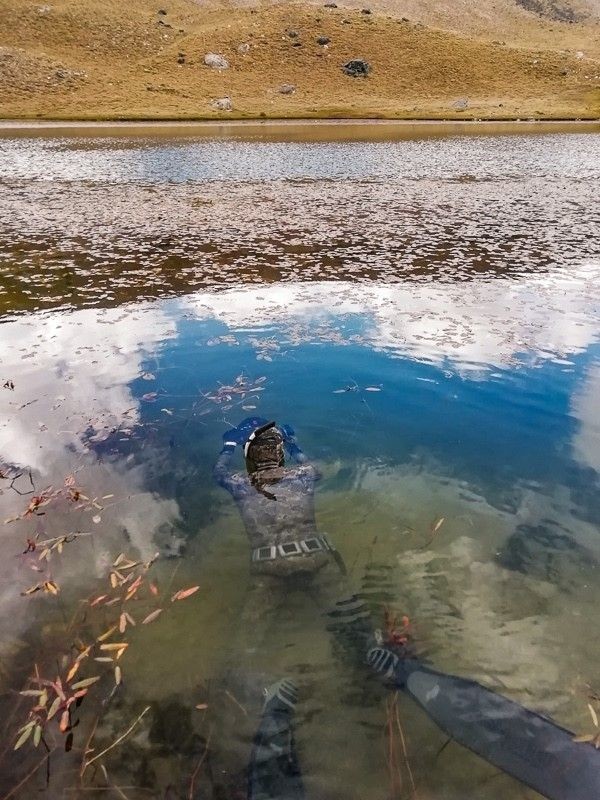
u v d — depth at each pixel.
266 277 5.90
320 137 21.69
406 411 3.41
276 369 3.96
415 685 1.81
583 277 5.81
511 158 16.08
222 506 2.68
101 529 2.52
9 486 2.79
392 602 2.13
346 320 4.77
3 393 3.61
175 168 14.03
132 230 7.97
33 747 1.65
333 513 2.61
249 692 1.81
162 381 3.81
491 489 2.73
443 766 1.60
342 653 1.93
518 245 7.13
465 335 4.42
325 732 1.68
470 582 2.22
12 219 8.66
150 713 1.75
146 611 2.10
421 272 6.04
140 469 2.94
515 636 1.99
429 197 10.50
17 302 5.18
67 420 3.34
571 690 1.80
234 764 1.62
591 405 3.39
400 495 2.72
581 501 2.60
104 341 4.39
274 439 2.92
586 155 16.66
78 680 1.85
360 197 10.52
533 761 1.60
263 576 2.22
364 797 1.53
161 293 5.43
